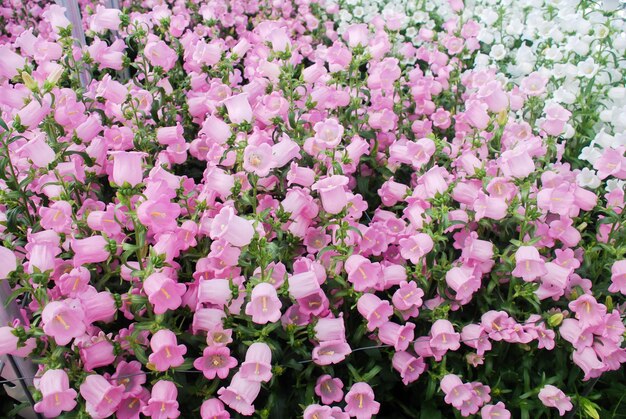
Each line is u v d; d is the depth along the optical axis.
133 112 3.18
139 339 2.25
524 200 2.41
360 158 3.42
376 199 3.57
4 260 1.97
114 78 4.02
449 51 4.82
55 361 1.95
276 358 2.29
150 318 2.16
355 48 3.44
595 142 3.12
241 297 2.23
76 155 2.79
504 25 5.11
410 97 4.07
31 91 2.67
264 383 2.35
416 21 5.81
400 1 6.17
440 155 3.17
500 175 2.82
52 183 2.49
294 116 3.10
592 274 2.77
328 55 3.49
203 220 2.50
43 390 1.87
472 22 4.90
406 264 2.71
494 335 2.43
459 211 2.60
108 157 2.99
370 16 6.01
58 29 3.23
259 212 2.47
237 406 2.12
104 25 3.53
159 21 3.79
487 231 2.76
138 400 2.23
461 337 2.50
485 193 2.70
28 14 6.30
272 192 2.87
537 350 2.72
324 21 6.56
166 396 2.03
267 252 2.16
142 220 2.05
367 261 2.29
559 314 2.45
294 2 6.77
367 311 2.32
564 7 4.31
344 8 6.30
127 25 3.56
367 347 2.44
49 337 2.03
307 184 2.68
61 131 2.76
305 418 2.19
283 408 2.41
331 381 2.43
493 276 2.56
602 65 3.86
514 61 4.84
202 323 2.21
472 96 3.69
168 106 3.63
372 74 3.56
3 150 2.53
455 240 2.82
